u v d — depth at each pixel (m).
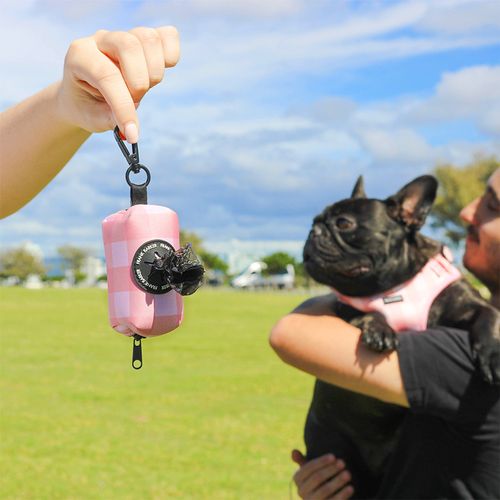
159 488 8.36
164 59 2.13
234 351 20.25
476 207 3.15
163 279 2.02
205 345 21.56
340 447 3.22
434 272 3.14
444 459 2.75
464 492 2.71
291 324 2.96
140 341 2.10
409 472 2.84
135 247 2.03
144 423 11.54
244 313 33.34
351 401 3.08
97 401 13.24
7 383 14.97
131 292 2.02
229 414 12.23
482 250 3.10
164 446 10.17
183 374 16.28
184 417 11.97
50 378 15.65
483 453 2.68
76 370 16.75
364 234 3.15
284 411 12.47
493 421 2.67
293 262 65.69
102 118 2.23
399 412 2.99
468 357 2.69
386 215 3.23
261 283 61.47
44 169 2.47
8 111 2.48
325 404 3.22
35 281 91.62
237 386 14.79
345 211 3.24
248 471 9.05
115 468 9.14
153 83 2.13
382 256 3.14
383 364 2.71
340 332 2.84
